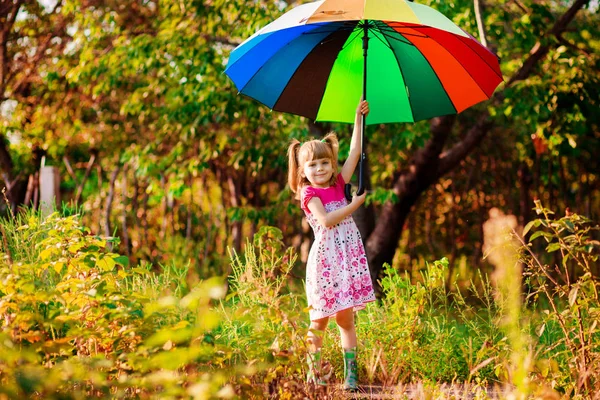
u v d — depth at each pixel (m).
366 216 9.18
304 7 3.47
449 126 8.66
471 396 3.42
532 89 7.30
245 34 7.69
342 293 3.43
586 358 3.15
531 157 9.98
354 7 3.23
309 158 3.60
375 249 9.05
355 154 3.89
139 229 9.22
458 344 4.10
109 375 2.67
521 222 10.11
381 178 10.55
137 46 7.81
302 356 2.85
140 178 9.70
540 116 7.40
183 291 4.25
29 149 10.29
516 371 2.84
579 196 9.70
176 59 7.85
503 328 3.79
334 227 3.53
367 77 4.14
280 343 2.92
